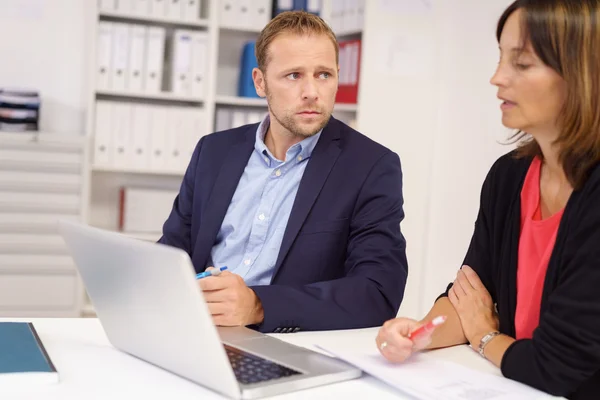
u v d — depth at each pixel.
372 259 1.81
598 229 1.25
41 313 4.06
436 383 1.23
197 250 2.02
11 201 3.96
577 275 1.26
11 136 3.93
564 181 1.43
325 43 1.83
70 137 4.02
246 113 4.35
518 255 1.50
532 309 1.44
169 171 4.28
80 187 4.06
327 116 1.86
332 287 1.69
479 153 3.79
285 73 1.83
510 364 1.29
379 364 1.32
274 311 1.59
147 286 1.17
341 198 1.90
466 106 3.83
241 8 4.30
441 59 3.90
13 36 4.29
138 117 4.21
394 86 3.85
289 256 1.89
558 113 1.31
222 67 4.56
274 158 2.00
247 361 1.28
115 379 1.21
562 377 1.23
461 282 1.59
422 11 3.85
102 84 4.15
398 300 1.79
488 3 3.73
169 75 4.43
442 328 1.50
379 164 1.93
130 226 4.27
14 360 1.21
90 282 1.35
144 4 4.17
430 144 3.93
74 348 1.38
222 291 1.54
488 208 1.61
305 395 1.17
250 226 1.99
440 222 3.92
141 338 1.28
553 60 1.27
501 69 1.33
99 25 4.11
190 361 1.18
